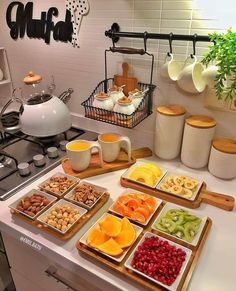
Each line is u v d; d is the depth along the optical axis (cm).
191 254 74
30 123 119
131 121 105
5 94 170
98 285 73
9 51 153
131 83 116
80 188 98
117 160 117
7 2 139
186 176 104
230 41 83
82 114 143
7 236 94
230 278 69
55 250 78
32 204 90
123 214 87
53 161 117
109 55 118
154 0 98
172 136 111
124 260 73
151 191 98
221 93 94
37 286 102
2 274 117
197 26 95
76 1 116
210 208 92
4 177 106
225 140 106
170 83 109
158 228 82
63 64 135
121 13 107
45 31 132
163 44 104
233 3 87
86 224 87
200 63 95
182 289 65
